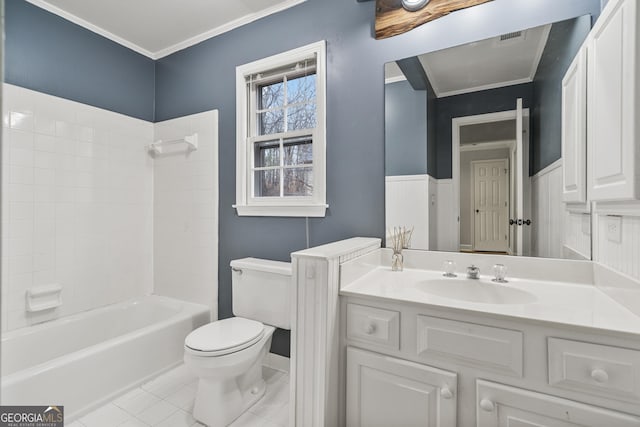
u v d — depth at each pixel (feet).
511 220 5.00
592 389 3.14
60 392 5.15
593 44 3.75
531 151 4.86
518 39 4.95
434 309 3.81
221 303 7.80
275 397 5.96
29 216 6.52
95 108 7.64
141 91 8.72
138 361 6.25
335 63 6.38
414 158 5.70
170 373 6.72
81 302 7.34
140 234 8.64
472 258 5.24
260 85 7.59
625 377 3.02
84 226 7.43
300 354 4.37
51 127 6.87
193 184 8.22
